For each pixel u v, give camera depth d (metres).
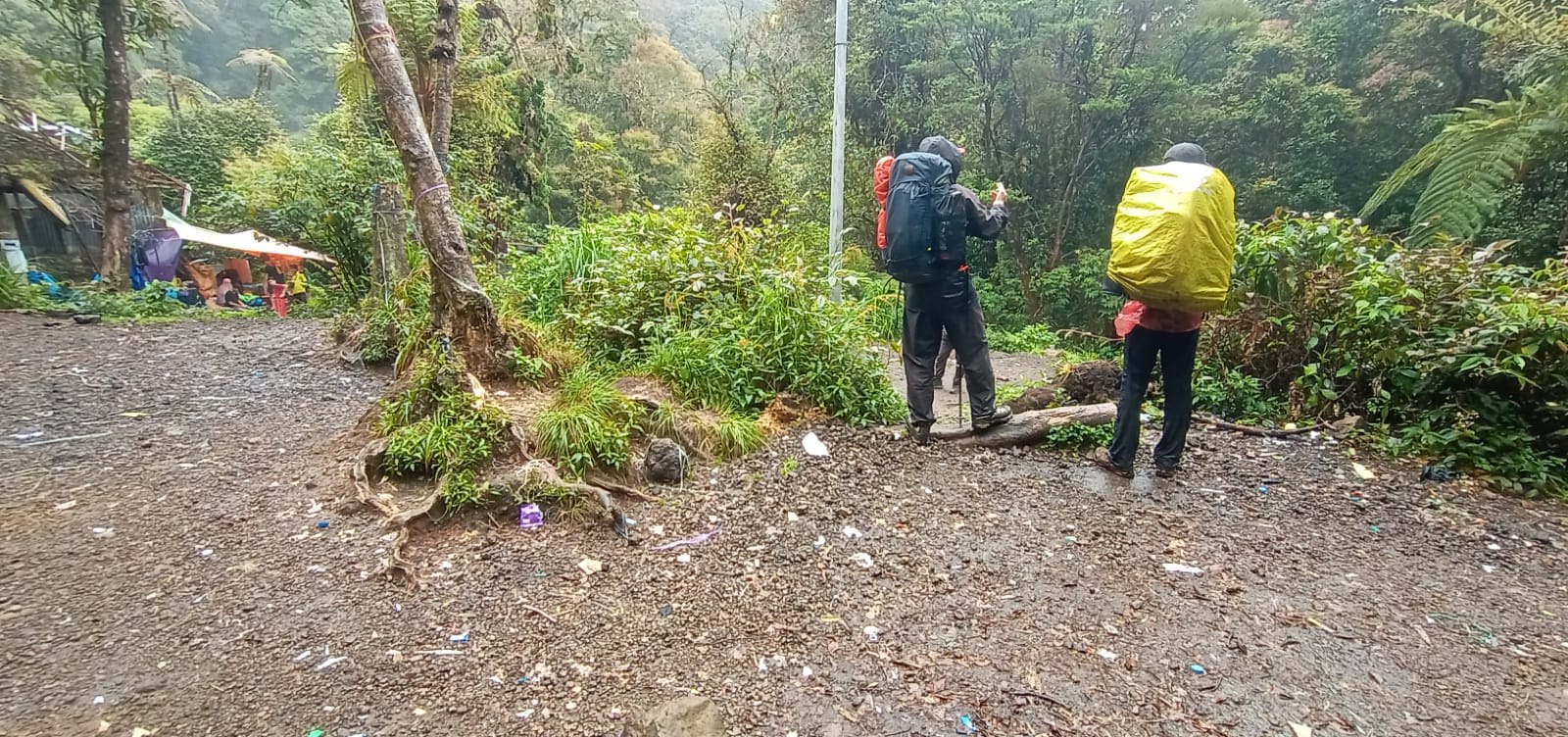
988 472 4.15
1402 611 2.96
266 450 4.21
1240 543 3.47
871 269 13.55
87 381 5.64
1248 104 16.78
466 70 10.86
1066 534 3.50
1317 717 2.33
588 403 4.01
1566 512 3.92
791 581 3.01
